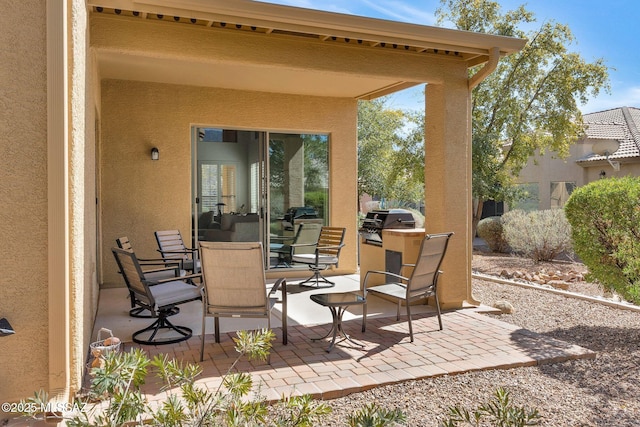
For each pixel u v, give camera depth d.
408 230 6.20
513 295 6.87
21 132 2.70
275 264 8.04
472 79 5.62
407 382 3.46
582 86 11.14
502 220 11.83
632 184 5.15
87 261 3.84
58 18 2.71
